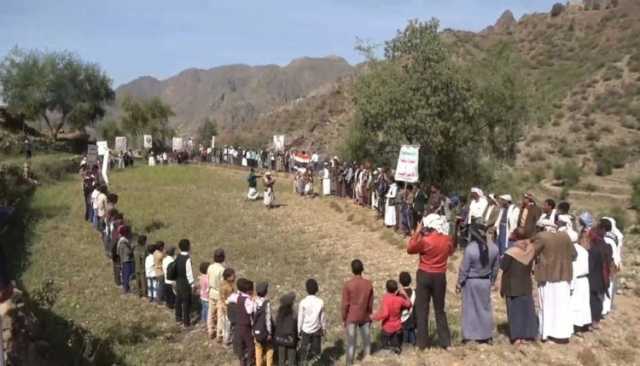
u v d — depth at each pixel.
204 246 20.77
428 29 27.11
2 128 59.69
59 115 78.25
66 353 10.98
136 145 79.06
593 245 11.42
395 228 21.86
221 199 31.58
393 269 17.11
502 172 30.19
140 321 13.83
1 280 6.58
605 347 10.50
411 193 20.64
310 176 32.31
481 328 10.23
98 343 12.02
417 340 10.16
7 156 47.47
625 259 19.95
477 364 9.45
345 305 10.05
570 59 86.06
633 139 61.66
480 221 10.34
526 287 10.25
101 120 79.06
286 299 10.28
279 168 49.50
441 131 26.62
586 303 11.05
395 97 26.38
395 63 28.22
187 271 13.79
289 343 10.16
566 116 70.50
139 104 81.44
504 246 14.84
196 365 11.56
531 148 64.94
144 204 29.59
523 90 29.03
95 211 23.86
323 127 70.25
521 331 10.23
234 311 10.94
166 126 82.50
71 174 46.66
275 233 22.78
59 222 25.73
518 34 101.56
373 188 25.50
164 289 15.29
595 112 69.38
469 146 28.73
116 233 16.97
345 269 17.47
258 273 17.19
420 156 27.58
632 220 37.06
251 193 31.14
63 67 72.69
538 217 13.70
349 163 31.39
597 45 86.69
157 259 15.49
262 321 10.40
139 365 11.42
